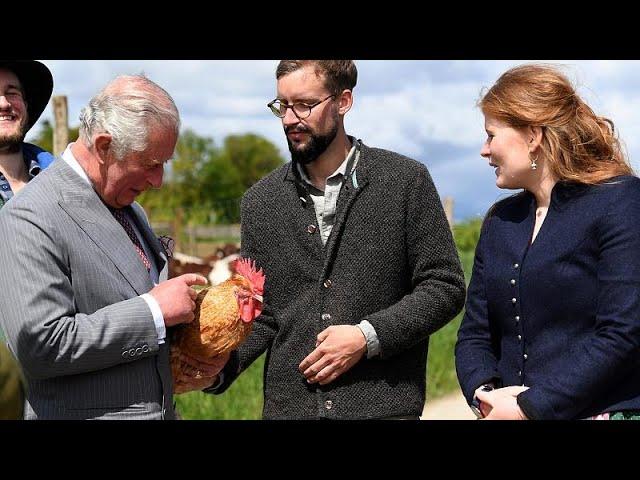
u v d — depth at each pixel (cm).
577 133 344
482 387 362
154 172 328
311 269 388
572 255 338
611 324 327
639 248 328
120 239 329
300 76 373
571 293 338
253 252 400
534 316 347
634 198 334
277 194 396
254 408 757
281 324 393
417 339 378
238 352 393
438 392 909
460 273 389
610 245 331
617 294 326
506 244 361
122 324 314
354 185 387
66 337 306
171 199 3200
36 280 307
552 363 342
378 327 371
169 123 322
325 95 375
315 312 385
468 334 379
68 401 319
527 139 349
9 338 309
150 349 320
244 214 404
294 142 379
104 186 327
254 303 346
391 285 387
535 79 348
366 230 384
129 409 325
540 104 343
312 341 385
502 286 358
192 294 335
